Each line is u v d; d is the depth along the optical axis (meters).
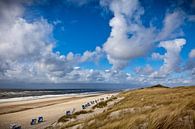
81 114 27.53
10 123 34.44
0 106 75.88
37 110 54.22
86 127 12.73
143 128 7.55
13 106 75.12
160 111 8.80
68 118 25.06
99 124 12.25
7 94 189.00
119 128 8.39
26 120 36.75
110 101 55.88
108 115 15.88
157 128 7.09
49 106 66.31
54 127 21.69
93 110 31.33
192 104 9.07
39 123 31.59
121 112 15.84
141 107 17.02
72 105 64.19
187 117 7.21
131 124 7.97
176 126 6.89
